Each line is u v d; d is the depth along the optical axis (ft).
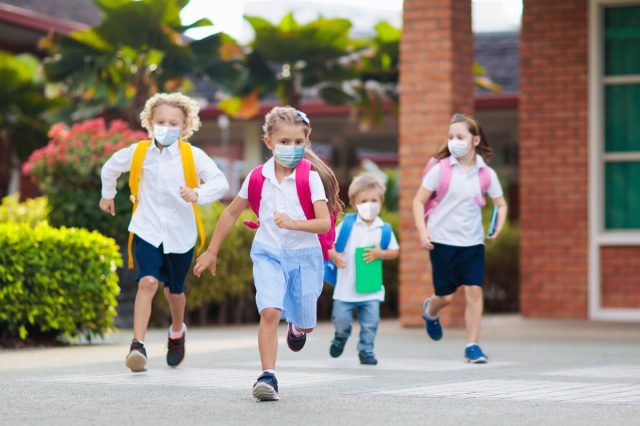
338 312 43.78
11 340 51.70
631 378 37.63
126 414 27.96
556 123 70.03
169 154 39.50
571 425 26.23
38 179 69.36
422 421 26.78
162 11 93.97
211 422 26.58
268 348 30.96
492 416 27.71
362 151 177.47
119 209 68.23
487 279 92.12
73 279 52.21
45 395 31.89
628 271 69.00
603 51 69.87
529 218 70.69
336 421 26.73
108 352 48.57
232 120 128.57
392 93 110.32
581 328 63.93
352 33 133.90
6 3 124.06
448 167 44.75
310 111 123.54
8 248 50.14
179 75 99.30
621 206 69.67
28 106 108.68
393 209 121.19
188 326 75.56
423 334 61.26
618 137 69.82
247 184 32.27
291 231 31.76
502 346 52.90
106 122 105.60
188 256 39.88
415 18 65.36
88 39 95.55
